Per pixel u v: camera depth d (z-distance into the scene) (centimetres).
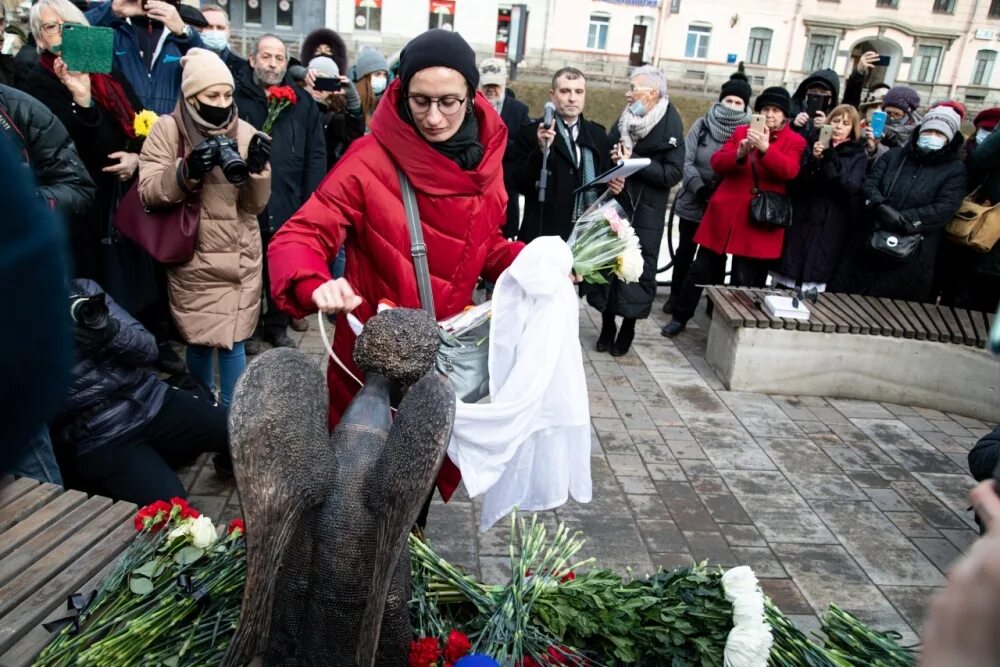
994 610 67
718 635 198
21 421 46
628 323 548
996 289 548
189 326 356
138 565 196
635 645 202
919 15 3475
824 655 201
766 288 573
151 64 429
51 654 172
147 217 339
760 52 3469
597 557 324
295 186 494
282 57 480
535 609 206
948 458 439
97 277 401
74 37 353
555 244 219
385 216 217
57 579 194
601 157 504
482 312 226
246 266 361
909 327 499
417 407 130
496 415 204
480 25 3072
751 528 355
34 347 46
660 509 365
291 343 517
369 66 616
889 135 623
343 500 134
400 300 225
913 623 300
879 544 351
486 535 333
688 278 599
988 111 554
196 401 297
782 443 444
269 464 123
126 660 173
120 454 270
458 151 221
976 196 536
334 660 140
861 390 513
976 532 366
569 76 480
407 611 155
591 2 3284
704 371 544
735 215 555
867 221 553
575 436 229
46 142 307
